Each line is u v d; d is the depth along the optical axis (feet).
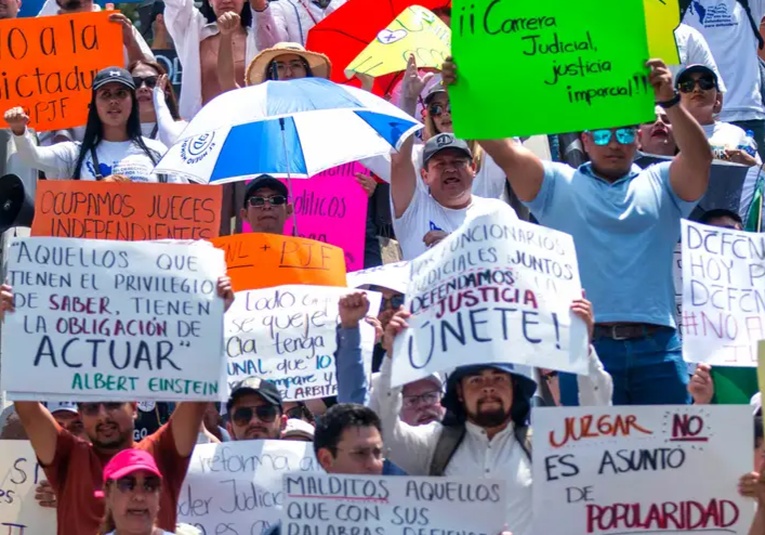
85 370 33.76
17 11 57.98
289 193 47.42
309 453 36.99
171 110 53.83
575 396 35.83
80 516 35.01
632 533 31.89
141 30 61.62
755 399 37.04
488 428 33.71
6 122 48.03
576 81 33.73
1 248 50.80
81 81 48.88
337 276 42.09
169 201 39.52
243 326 40.98
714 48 59.62
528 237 33.40
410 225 46.39
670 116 34.78
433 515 31.65
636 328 35.29
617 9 33.73
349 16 54.19
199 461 36.91
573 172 36.11
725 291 35.70
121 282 34.12
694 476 32.01
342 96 44.86
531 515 33.22
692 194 35.65
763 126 59.52
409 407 38.70
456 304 32.99
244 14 57.36
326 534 31.73
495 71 33.81
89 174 48.26
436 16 53.01
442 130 50.06
